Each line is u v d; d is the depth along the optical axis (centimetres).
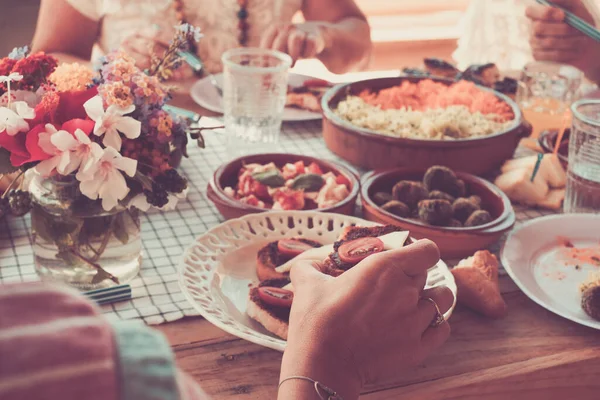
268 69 137
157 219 118
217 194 115
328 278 72
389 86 166
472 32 239
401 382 84
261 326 89
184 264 96
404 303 70
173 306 94
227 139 144
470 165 134
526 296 103
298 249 100
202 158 143
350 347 66
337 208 113
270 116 143
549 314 99
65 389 24
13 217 113
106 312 91
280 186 119
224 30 225
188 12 221
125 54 91
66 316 26
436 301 75
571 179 125
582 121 118
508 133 137
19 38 228
